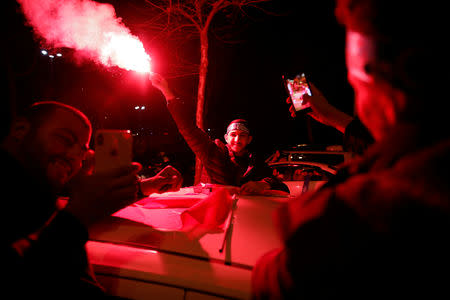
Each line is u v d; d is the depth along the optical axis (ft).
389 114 1.66
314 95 5.97
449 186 1.27
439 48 1.40
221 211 4.90
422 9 1.39
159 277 3.84
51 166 2.91
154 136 60.85
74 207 2.58
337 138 47.55
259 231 4.55
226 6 23.35
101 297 3.10
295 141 53.36
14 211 2.39
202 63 22.88
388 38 1.49
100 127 41.50
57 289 2.48
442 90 1.43
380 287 1.36
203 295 3.64
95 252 4.25
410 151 1.50
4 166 2.40
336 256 1.42
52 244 2.42
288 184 15.88
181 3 23.36
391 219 1.33
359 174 1.75
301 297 1.51
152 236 4.46
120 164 3.00
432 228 1.26
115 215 5.39
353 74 1.74
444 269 1.25
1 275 2.22
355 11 1.59
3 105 2.30
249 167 10.30
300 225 1.56
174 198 6.46
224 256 4.01
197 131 8.18
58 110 2.95
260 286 1.78
